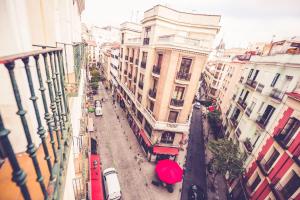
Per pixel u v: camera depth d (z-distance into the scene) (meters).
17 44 2.28
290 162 10.75
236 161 15.30
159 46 15.95
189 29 17.14
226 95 29.17
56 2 5.27
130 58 25.03
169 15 16.12
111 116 28.62
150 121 18.12
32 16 3.54
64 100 3.03
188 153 22.75
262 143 13.93
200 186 17.67
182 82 15.64
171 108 16.81
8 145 1.20
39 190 2.27
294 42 15.22
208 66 58.12
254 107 15.98
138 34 27.44
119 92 32.81
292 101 11.84
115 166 17.98
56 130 2.28
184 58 15.05
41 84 1.78
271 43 17.69
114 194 13.56
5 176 2.28
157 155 19.38
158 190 16.12
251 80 18.92
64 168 2.60
